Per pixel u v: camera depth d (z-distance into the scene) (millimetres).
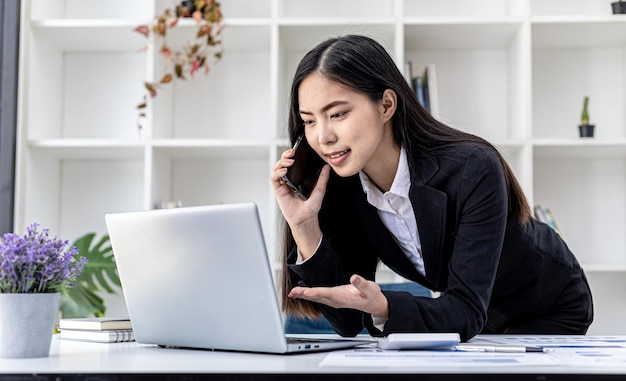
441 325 1312
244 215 1152
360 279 1246
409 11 3178
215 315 1239
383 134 1502
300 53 3164
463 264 1402
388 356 1127
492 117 3141
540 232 1832
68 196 3225
